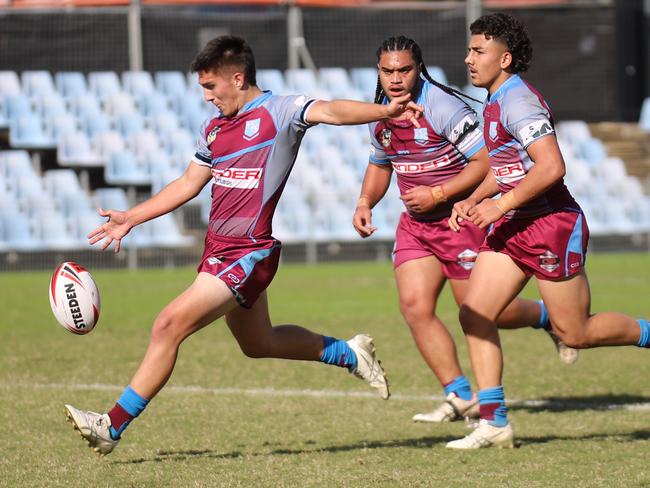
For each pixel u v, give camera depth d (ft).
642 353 112.98
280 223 230.48
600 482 58.13
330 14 270.87
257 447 69.10
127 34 266.36
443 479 59.16
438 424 77.66
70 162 232.94
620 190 254.47
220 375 100.27
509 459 64.64
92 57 265.13
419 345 79.61
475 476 59.93
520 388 93.56
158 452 67.46
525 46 65.31
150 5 257.34
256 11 277.44
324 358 67.97
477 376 68.80
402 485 57.72
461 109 73.05
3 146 246.68
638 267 214.48
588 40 310.86
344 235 232.12
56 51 263.08
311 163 245.65
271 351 66.49
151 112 249.75
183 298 61.57
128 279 200.13
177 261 226.79
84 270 65.77
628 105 319.06
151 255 224.74
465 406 78.74
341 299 164.86
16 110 243.81
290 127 61.46
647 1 319.88
